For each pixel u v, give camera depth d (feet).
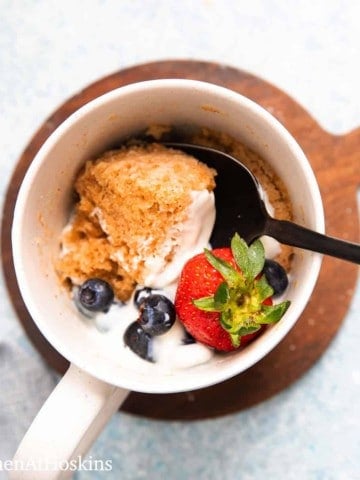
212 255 0.78
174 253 0.86
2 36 1.10
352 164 1.04
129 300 0.89
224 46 1.08
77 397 0.79
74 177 0.89
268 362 1.05
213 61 1.05
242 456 1.07
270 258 0.87
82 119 0.81
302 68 1.07
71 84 1.09
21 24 1.10
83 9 1.10
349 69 1.07
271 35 1.08
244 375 1.05
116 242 0.86
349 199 1.04
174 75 1.04
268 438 1.07
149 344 0.85
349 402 1.06
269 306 0.78
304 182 0.80
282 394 1.07
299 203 0.84
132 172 0.85
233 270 0.78
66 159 0.85
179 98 0.83
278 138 0.81
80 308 0.89
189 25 1.09
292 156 0.80
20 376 1.08
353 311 1.06
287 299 0.85
